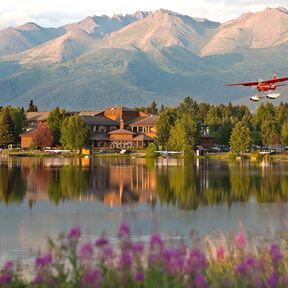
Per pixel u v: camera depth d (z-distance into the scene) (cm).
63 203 17475
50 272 5166
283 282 4747
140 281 4553
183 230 12694
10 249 10662
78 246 10188
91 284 4609
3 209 16112
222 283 5081
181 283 4647
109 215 15075
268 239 10794
